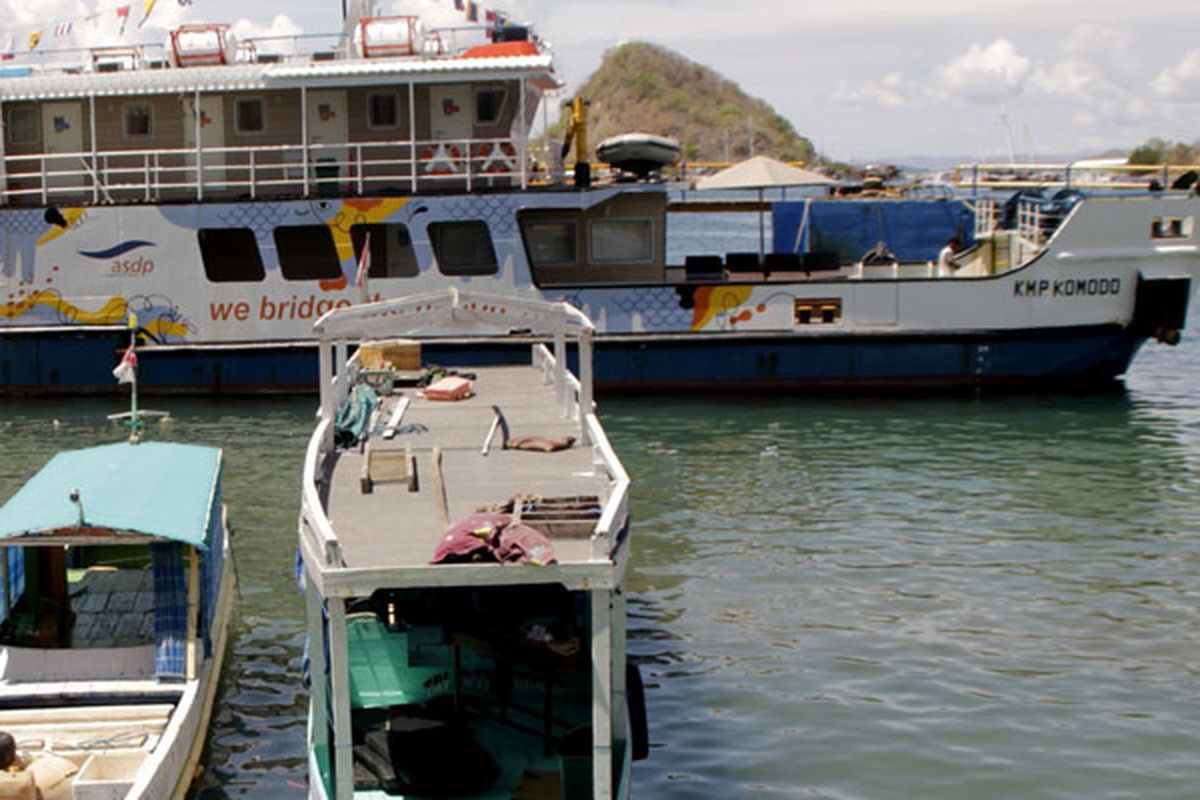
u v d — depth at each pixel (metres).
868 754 14.95
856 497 25.06
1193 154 114.75
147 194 33.31
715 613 19.20
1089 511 24.17
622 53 198.88
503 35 35.84
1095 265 33.09
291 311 33.38
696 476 26.56
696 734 15.50
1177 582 20.41
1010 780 14.33
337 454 16.27
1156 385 36.75
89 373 33.75
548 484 14.61
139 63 35.72
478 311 16.39
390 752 12.91
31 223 33.25
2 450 28.67
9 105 35.00
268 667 17.52
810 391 33.72
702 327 33.28
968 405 33.00
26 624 16.39
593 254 34.47
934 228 40.34
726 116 187.50
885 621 18.88
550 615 15.04
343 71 32.91
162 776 12.79
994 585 20.30
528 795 12.46
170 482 17.00
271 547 22.19
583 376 16.67
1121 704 16.19
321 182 33.47
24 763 12.78
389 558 11.77
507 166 34.66
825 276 34.59
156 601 15.15
